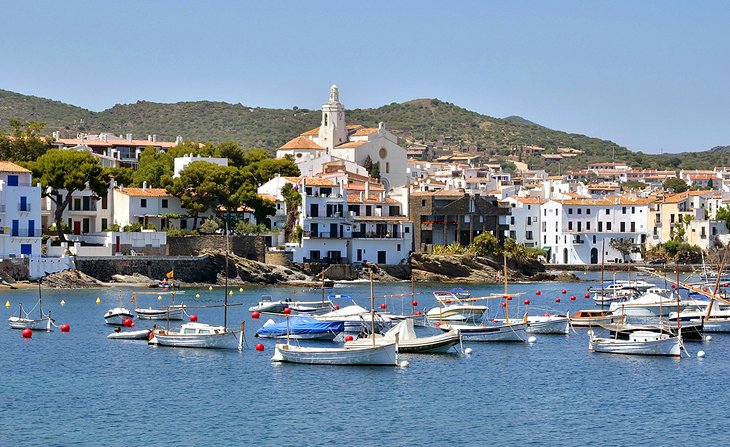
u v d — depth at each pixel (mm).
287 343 114562
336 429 83875
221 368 106812
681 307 151500
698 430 84625
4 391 96188
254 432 82812
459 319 143750
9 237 181750
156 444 79438
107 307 156375
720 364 112188
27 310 151125
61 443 79812
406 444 80062
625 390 98625
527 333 132500
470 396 95500
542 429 84625
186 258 198625
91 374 103750
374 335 112938
